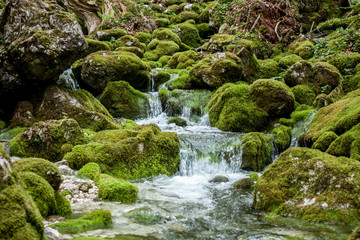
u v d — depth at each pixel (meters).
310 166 3.75
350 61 9.09
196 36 15.98
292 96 7.81
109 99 9.29
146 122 9.02
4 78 6.81
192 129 8.13
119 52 10.43
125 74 9.73
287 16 13.59
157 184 5.18
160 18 17.31
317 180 3.60
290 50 12.19
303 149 4.03
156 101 9.82
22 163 3.22
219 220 3.48
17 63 6.75
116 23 14.95
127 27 15.15
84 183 4.25
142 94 9.66
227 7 15.23
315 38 12.36
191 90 9.91
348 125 5.60
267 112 7.70
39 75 7.03
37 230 2.01
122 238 2.66
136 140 5.68
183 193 4.67
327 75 8.37
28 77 7.01
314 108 7.62
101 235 2.69
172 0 19.81
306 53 11.19
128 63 9.73
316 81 8.48
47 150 5.51
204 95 9.54
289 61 10.66
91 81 9.66
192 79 9.97
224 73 9.54
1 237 1.76
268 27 13.17
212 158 6.40
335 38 11.13
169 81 10.59
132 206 3.79
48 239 2.28
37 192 2.98
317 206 3.38
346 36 10.53
